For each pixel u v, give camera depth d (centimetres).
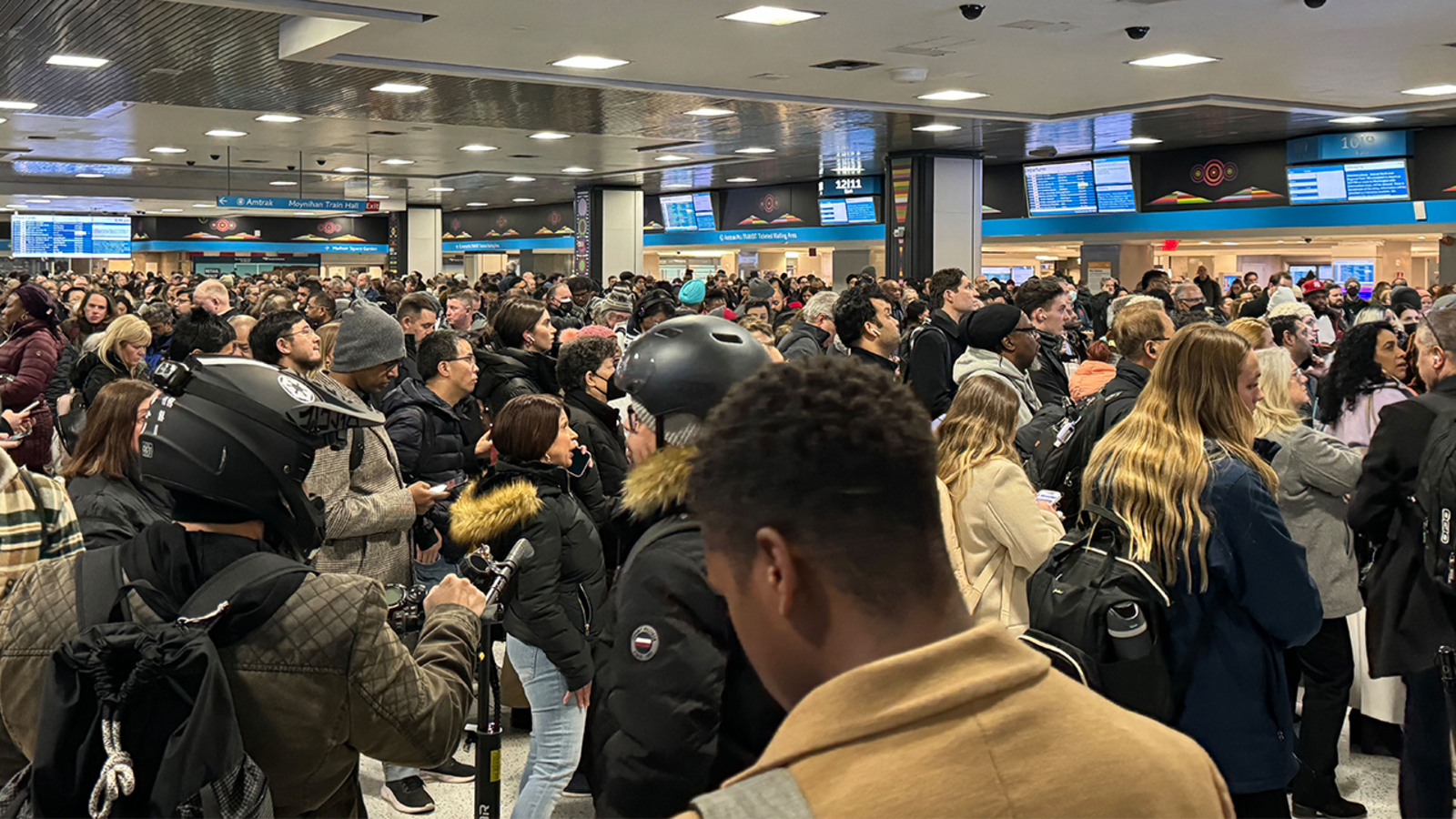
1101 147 1877
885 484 85
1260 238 1842
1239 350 256
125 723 151
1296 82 1133
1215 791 90
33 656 163
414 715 168
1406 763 315
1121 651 236
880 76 1104
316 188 2775
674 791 161
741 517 87
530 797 314
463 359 435
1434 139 1617
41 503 268
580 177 2453
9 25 951
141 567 163
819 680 88
